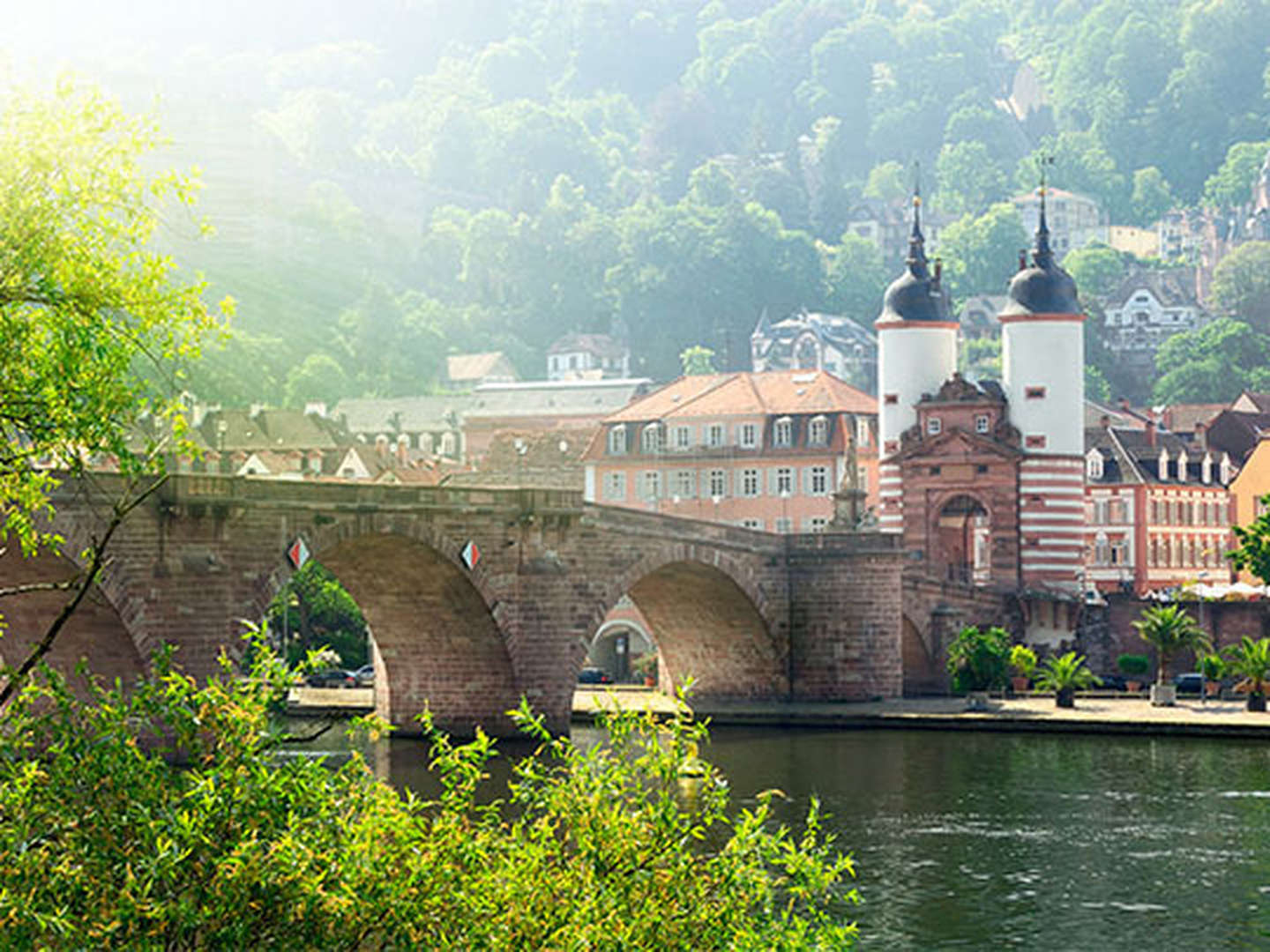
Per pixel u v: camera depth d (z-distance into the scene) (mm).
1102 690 149875
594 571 119625
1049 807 91875
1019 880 75750
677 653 142750
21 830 39062
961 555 171625
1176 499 195375
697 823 43656
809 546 138500
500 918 40500
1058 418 159375
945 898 72562
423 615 115188
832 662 138000
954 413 161125
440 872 40375
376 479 198125
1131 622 158375
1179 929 68188
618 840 42219
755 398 186125
